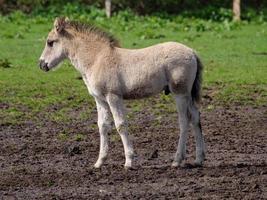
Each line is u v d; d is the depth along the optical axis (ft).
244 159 65.10
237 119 82.84
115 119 60.44
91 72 61.21
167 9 189.16
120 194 54.08
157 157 66.03
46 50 63.52
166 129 77.77
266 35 151.23
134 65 59.88
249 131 77.10
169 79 59.52
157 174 59.36
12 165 64.08
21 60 117.50
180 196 53.26
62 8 182.60
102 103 61.72
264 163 63.21
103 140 61.98
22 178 59.11
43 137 74.90
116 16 177.17
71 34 62.49
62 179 58.59
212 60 118.11
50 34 63.36
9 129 78.43
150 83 59.52
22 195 54.65
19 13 176.96
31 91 95.35
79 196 53.78
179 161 61.05
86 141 73.00
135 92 60.13
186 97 59.77
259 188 55.06
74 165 63.57
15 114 83.87
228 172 59.52
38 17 174.40
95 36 61.77
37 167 63.10
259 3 197.47
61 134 75.46
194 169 60.59
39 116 83.82
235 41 141.49
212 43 138.82
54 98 91.30
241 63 115.24
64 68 108.99
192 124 60.90
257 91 95.86
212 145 70.90
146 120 81.92
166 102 89.86
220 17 178.81
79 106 88.38
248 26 168.86
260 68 110.83
